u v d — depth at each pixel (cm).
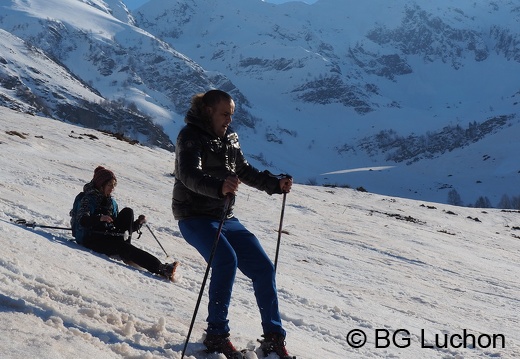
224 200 438
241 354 400
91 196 756
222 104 429
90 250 742
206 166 430
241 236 434
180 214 437
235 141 447
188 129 428
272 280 429
